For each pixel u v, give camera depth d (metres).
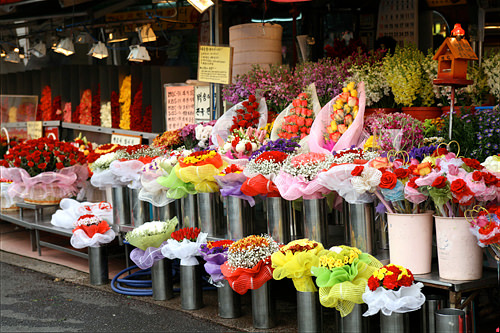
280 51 5.84
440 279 3.12
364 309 3.39
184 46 7.82
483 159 3.54
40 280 5.43
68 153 6.40
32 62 9.88
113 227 5.35
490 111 3.67
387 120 3.81
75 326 4.20
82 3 8.47
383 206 3.46
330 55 5.33
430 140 3.70
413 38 5.79
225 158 4.44
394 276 2.96
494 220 2.90
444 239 3.10
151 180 4.79
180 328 4.03
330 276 3.18
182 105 6.34
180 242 4.38
